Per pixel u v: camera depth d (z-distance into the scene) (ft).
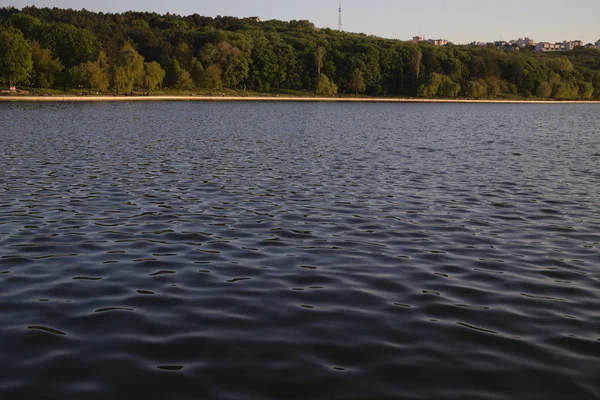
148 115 292.20
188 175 95.86
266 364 28.84
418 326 33.91
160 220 62.59
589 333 33.24
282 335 32.35
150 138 166.71
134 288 40.22
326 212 67.67
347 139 173.17
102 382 27.02
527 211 69.82
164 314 35.32
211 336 32.12
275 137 176.65
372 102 627.87
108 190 81.20
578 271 45.80
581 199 78.02
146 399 25.63
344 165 110.83
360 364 28.99
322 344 31.24
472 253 50.75
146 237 55.06
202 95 574.97
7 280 41.70
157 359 29.30
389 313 35.94
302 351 30.37
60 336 31.94
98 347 30.60
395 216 65.92
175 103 466.29
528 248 52.80
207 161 114.73
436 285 41.70
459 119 317.01
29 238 54.39
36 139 159.12
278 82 654.94
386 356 29.89
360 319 34.88
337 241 54.29
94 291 39.50
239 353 30.01
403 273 44.47
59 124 218.59
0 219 62.54
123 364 28.71
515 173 102.53
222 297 38.50
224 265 46.11
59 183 87.04
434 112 413.39
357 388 26.66
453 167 109.91
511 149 147.95
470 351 30.60
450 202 74.95
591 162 120.26
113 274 43.45
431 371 28.35
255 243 53.21
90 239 54.13
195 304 37.14
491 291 40.55
